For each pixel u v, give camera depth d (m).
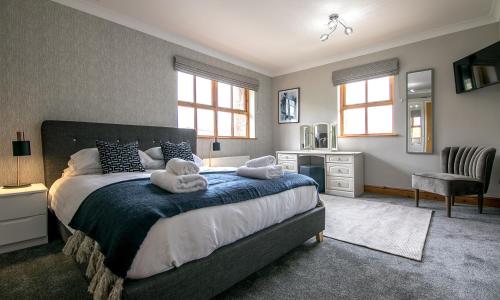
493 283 1.54
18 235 2.08
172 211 1.19
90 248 1.38
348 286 1.53
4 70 2.32
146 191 1.50
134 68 3.21
